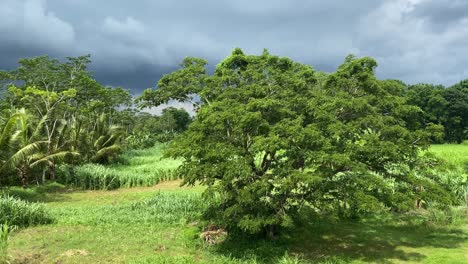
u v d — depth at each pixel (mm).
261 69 15922
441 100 69062
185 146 11906
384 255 11750
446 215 15219
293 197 11570
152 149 49312
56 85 42500
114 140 36062
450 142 72188
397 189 12609
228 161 10938
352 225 15000
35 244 12672
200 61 30500
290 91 12648
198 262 11148
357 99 11797
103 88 46281
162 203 17250
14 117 20672
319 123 11258
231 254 11648
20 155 21250
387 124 12227
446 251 12008
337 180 11281
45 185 25312
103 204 19984
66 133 30375
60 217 16062
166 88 29641
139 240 13102
